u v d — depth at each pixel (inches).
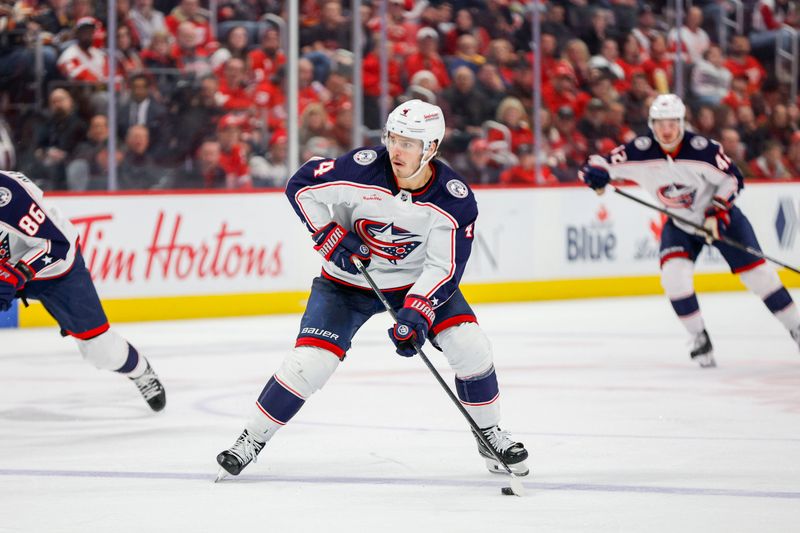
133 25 981.2
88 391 562.3
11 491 347.6
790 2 1239.5
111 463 393.1
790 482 360.5
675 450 414.3
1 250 448.1
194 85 1005.8
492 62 1114.7
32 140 957.2
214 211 900.6
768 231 1126.4
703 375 612.1
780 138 1241.4
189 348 729.6
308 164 357.7
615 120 1162.6
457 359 357.7
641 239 1080.2
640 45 1175.6
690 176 637.3
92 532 298.2
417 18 1088.8
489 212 1003.9
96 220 853.8
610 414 494.0
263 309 924.6
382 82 1066.7
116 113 976.3
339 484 358.0
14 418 486.9
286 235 933.2
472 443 427.8
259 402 360.5
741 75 1221.1
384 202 346.3
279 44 1040.2
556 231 1035.9
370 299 367.2
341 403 521.0
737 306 983.6
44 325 858.1
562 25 1138.0
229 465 359.6
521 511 321.7
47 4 956.0
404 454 407.2
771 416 489.7
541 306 988.6
